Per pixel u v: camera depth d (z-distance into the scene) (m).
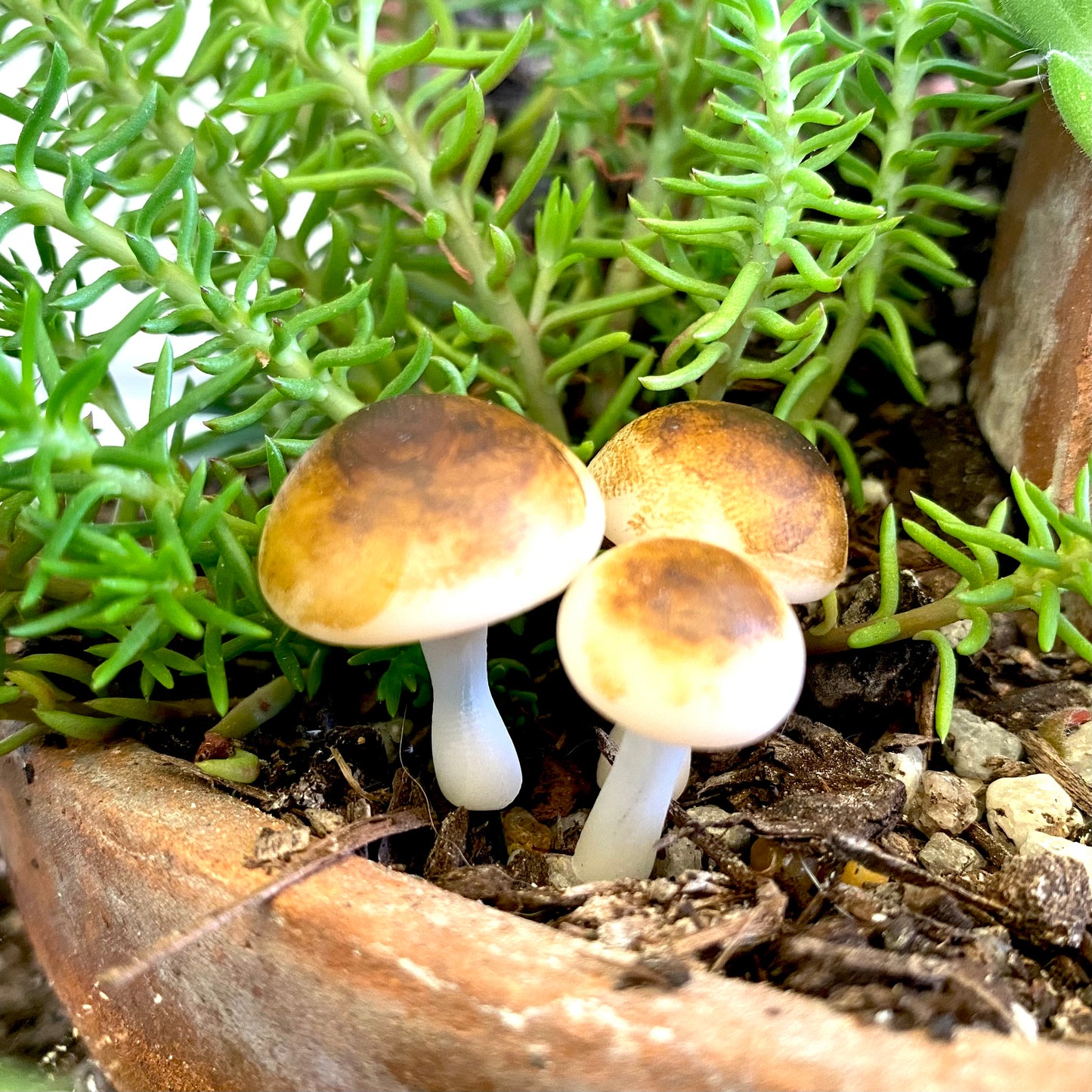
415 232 0.21
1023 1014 0.15
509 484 0.15
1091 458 0.18
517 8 0.25
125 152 0.21
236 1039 0.16
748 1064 0.14
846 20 0.27
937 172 0.23
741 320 0.19
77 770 0.18
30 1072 0.18
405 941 0.15
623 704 0.15
